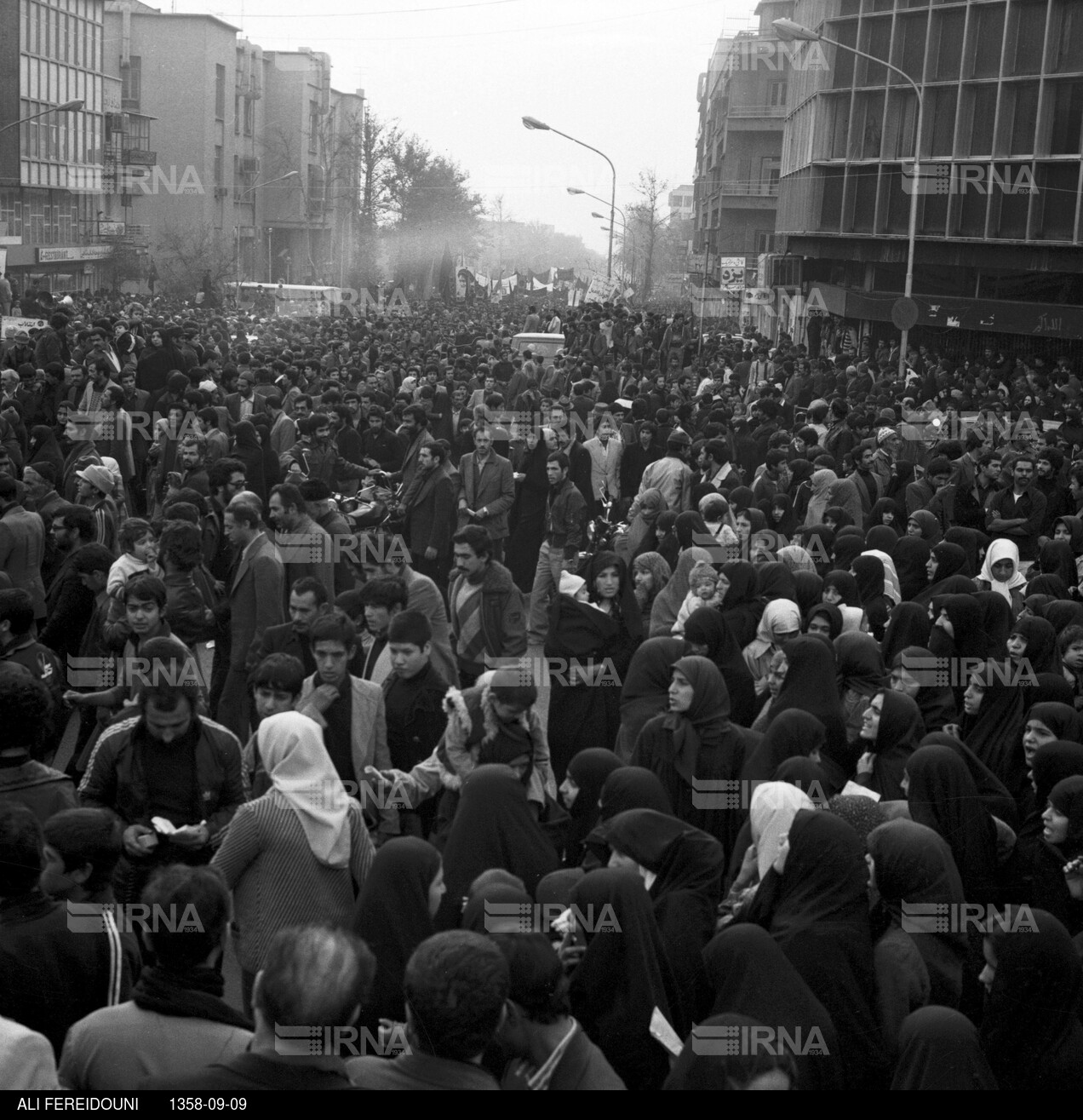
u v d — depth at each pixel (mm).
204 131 75875
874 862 5211
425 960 3713
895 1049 4840
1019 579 10461
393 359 26828
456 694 6270
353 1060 3844
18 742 5492
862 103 46531
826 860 4984
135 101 75500
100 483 10555
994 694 7629
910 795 5969
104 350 19438
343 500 13594
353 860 5477
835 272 49562
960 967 5191
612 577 8039
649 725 6738
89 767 6113
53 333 20484
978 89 42281
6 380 17500
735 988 4562
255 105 84938
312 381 21125
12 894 4488
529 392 20250
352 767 6434
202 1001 4039
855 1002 4824
